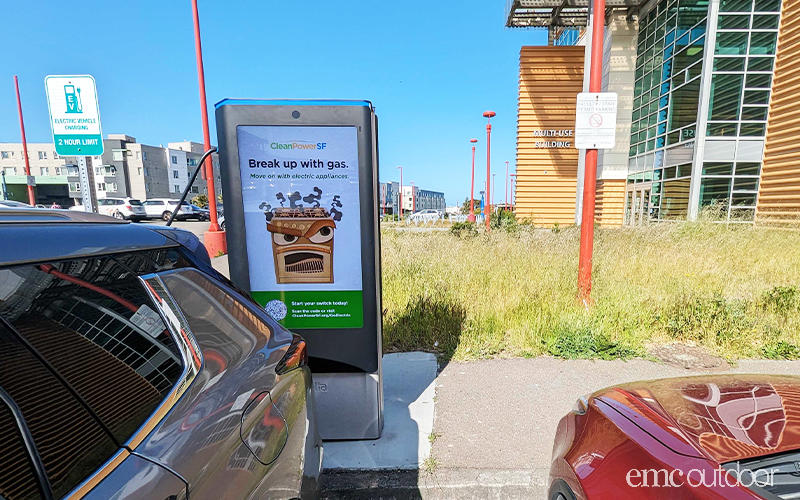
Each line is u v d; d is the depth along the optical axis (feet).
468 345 14.14
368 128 7.96
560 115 60.80
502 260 25.20
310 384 5.85
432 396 10.90
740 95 41.70
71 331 3.26
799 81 37.17
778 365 12.50
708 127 42.83
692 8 44.60
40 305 3.18
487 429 9.34
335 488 7.76
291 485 4.68
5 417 2.63
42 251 3.38
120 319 3.65
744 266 23.35
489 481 7.74
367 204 8.16
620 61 57.26
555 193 62.39
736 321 14.55
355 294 8.47
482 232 41.96
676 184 47.01
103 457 2.83
